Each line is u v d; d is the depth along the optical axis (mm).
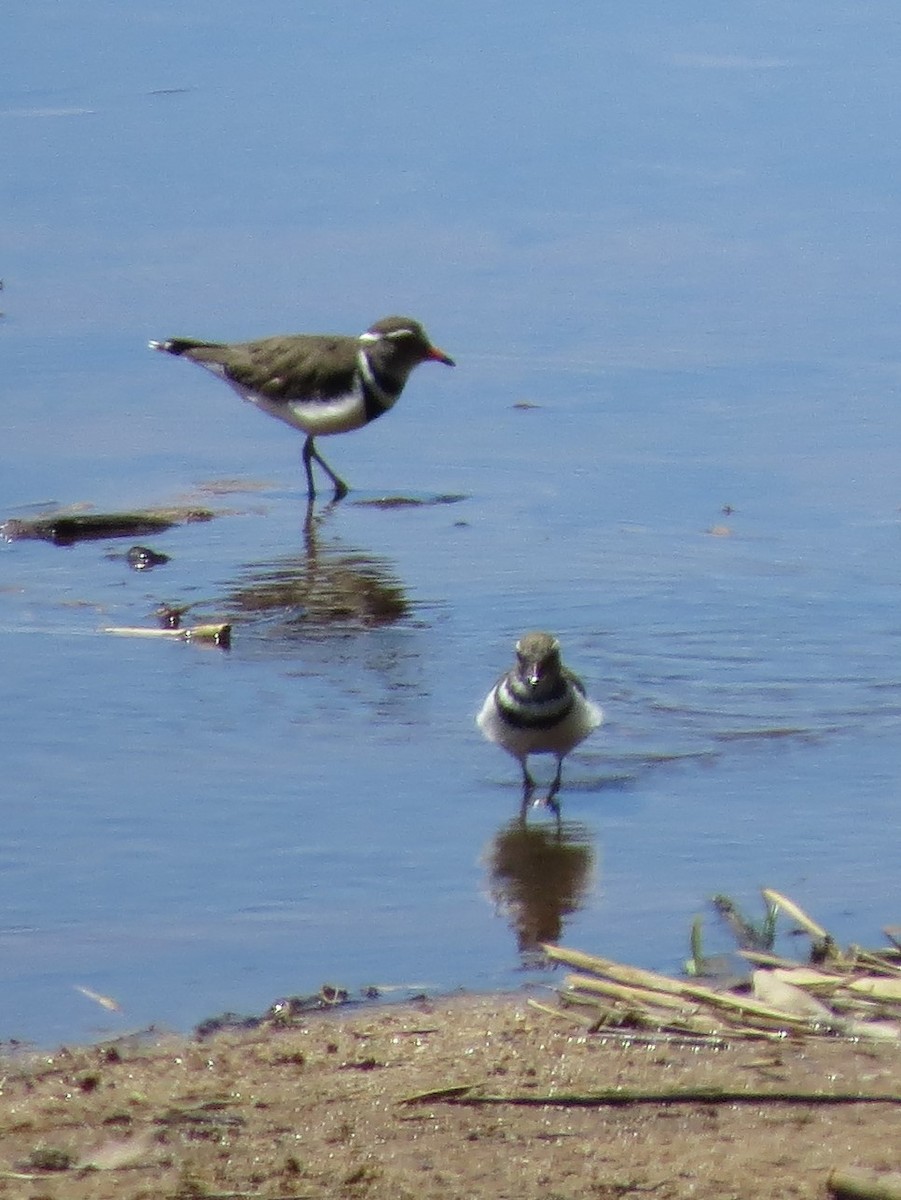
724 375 21219
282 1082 8688
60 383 21312
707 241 24859
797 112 28938
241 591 16234
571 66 30766
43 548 17359
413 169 27078
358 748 13062
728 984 9688
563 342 22172
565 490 18672
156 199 26078
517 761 12852
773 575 16234
